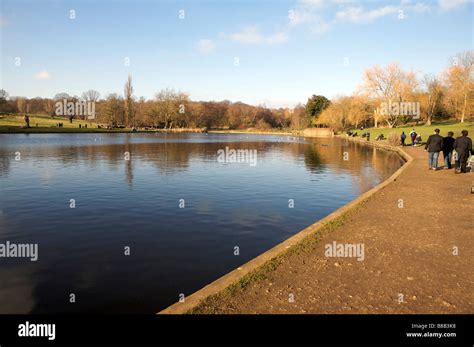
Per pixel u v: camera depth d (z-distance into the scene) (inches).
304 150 1727.4
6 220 442.0
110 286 267.3
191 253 338.0
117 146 1729.8
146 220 448.8
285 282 232.2
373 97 3070.9
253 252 343.3
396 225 362.0
